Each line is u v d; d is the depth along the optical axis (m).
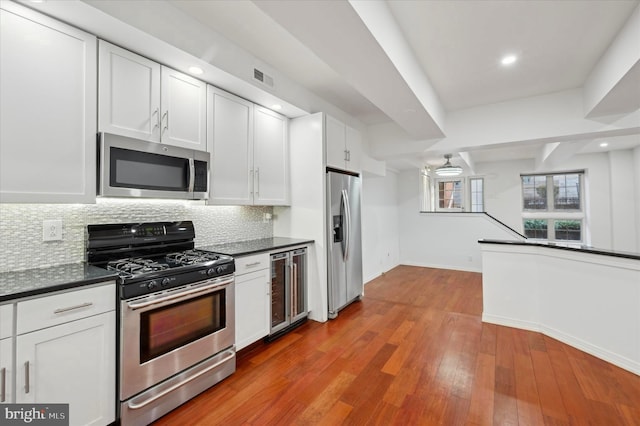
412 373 2.21
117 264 1.87
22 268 1.71
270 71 2.70
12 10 1.42
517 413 1.76
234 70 2.31
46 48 1.53
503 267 3.18
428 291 4.56
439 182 8.05
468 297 4.23
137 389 1.63
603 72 2.42
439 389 2.01
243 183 2.73
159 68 2.05
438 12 1.91
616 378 2.13
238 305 2.37
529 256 3.04
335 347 2.64
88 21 1.60
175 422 1.70
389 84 2.24
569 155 4.91
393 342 2.74
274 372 2.23
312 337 2.86
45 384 1.34
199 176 2.28
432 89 3.02
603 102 2.56
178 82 2.17
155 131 2.01
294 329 3.05
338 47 1.75
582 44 2.27
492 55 2.44
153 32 1.76
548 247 2.88
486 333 2.95
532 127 3.28
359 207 4.01
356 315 3.49
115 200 2.12
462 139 3.68
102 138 1.72
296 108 3.08
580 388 2.01
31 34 1.48
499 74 2.78
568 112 3.09
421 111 2.81
